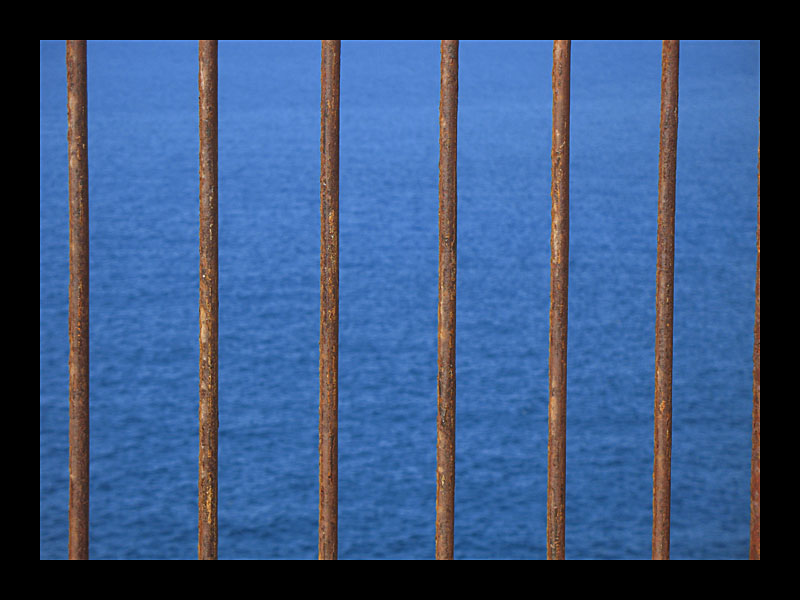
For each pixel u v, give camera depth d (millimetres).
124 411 37906
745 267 57000
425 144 96875
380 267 56344
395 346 44906
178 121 111625
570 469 33625
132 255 58500
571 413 37844
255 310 49438
